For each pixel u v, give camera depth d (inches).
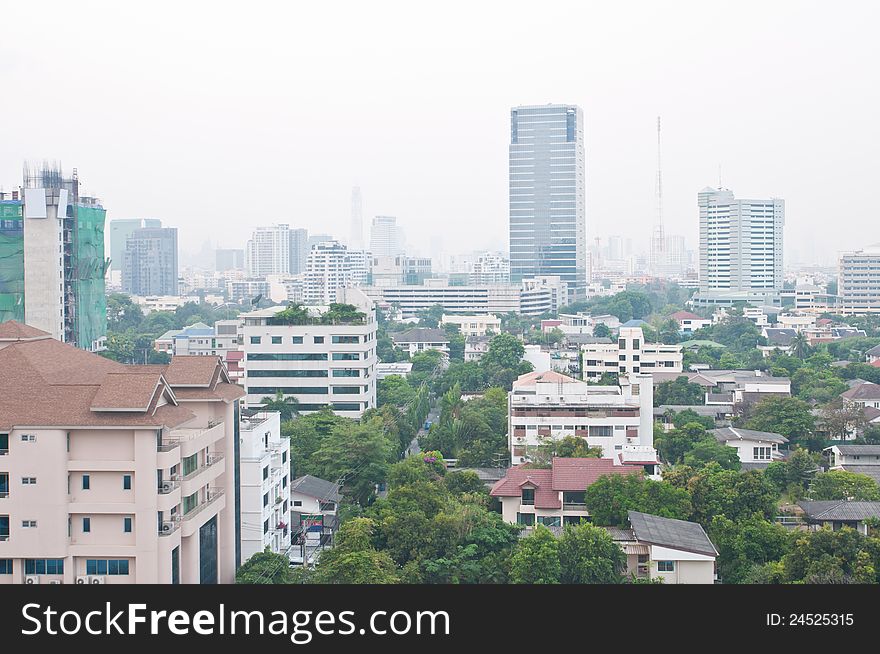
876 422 6407.5
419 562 3617.1
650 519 3860.7
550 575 3366.1
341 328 7086.6
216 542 3454.7
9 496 2874.0
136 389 2930.6
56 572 2888.8
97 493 2923.2
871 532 3946.9
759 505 4217.5
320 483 4862.2
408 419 6761.8
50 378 3061.0
